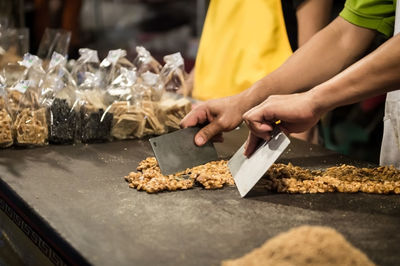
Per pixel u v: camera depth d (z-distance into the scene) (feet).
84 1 13.14
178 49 12.84
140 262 2.44
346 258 2.50
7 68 5.56
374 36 4.51
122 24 13.71
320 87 3.54
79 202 3.23
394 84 3.41
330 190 3.52
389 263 2.49
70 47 9.95
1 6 7.90
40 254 3.01
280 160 4.33
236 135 5.21
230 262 2.44
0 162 4.10
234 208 3.18
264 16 6.22
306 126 3.64
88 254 2.50
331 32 4.52
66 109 4.74
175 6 13.46
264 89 4.29
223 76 6.60
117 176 3.81
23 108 4.61
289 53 6.24
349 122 9.27
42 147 4.63
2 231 3.60
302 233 2.72
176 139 3.97
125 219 2.96
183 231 2.81
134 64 6.10
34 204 3.17
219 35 6.62
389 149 4.62
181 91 5.95
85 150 4.56
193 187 3.57
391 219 3.05
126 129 4.95
